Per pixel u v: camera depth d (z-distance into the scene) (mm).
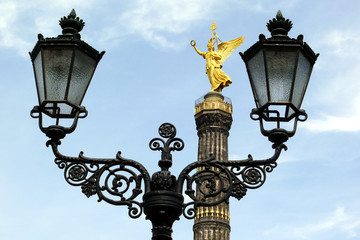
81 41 10500
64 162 10555
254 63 10727
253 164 10531
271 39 10547
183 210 10477
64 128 10461
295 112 10609
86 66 10617
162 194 10461
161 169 10938
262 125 10594
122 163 10672
